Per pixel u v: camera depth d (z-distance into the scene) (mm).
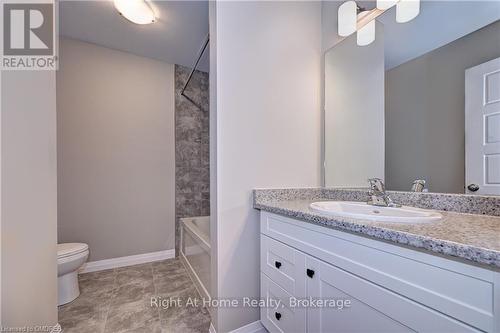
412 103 1173
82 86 2318
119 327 1446
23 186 1075
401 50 1225
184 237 2561
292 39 1581
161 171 2730
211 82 1388
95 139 2371
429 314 594
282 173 1512
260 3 1455
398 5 1243
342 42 1562
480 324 508
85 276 2193
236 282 1343
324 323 924
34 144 1164
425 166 1113
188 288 1957
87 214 2318
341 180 1550
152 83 2697
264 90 1456
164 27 2135
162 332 1402
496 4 897
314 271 976
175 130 2838
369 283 746
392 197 1231
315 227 976
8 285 972
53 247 1322
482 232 649
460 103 992
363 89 1427
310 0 1681
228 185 1327
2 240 938
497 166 883
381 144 1323
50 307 1294
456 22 1013
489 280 499
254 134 1414
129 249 2520
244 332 1352
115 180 2467
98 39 2309
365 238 763
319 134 1679
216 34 1303
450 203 1000
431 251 588
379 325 714
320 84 1700
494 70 896
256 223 1418
